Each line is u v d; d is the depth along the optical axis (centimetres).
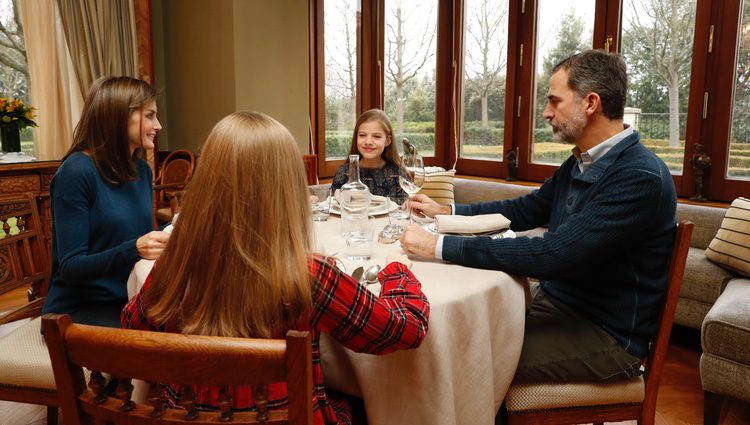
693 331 282
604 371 130
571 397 131
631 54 354
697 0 319
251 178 77
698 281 251
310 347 65
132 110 149
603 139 142
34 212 177
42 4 390
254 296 76
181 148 460
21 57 396
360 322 84
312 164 428
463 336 112
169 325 80
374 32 455
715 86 318
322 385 92
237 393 79
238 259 76
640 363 132
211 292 77
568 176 160
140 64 431
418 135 461
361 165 277
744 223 248
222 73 400
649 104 350
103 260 135
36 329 150
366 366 106
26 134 403
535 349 134
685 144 334
